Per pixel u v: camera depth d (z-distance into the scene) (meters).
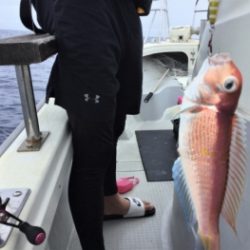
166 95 2.33
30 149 0.74
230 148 0.42
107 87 0.78
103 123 0.81
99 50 0.75
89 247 0.95
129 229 1.24
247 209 0.42
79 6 0.73
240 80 0.39
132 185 1.51
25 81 0.71
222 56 0.42
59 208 1.04
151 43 2.47
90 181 0.88
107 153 0.87
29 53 0.59
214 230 0.48
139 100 1.09
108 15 0.79
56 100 0.87
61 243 1.07
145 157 1.80
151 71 2.56
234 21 0.45
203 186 0.47
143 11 0.98
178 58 2.62
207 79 0.42
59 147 0.77
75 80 0.77
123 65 0.96
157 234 1.20
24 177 0.63
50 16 0.80
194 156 0.47
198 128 0.45
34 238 0.43
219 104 0.41
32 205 0.55
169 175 1.62
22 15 0.89
